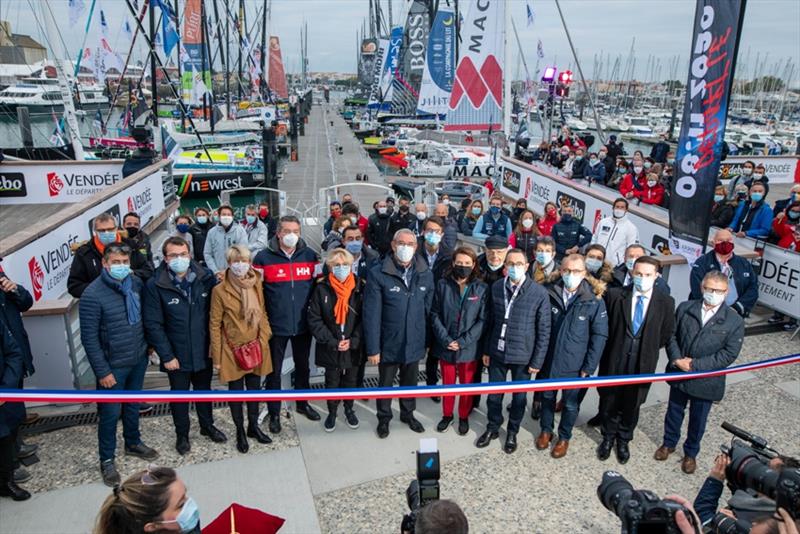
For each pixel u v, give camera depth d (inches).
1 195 399.2
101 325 144.9
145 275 194.7
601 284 164.7
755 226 304.3
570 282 161.2
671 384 161.9
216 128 1263.5
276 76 1856.5
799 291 248.8
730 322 154.2
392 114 1649.9
